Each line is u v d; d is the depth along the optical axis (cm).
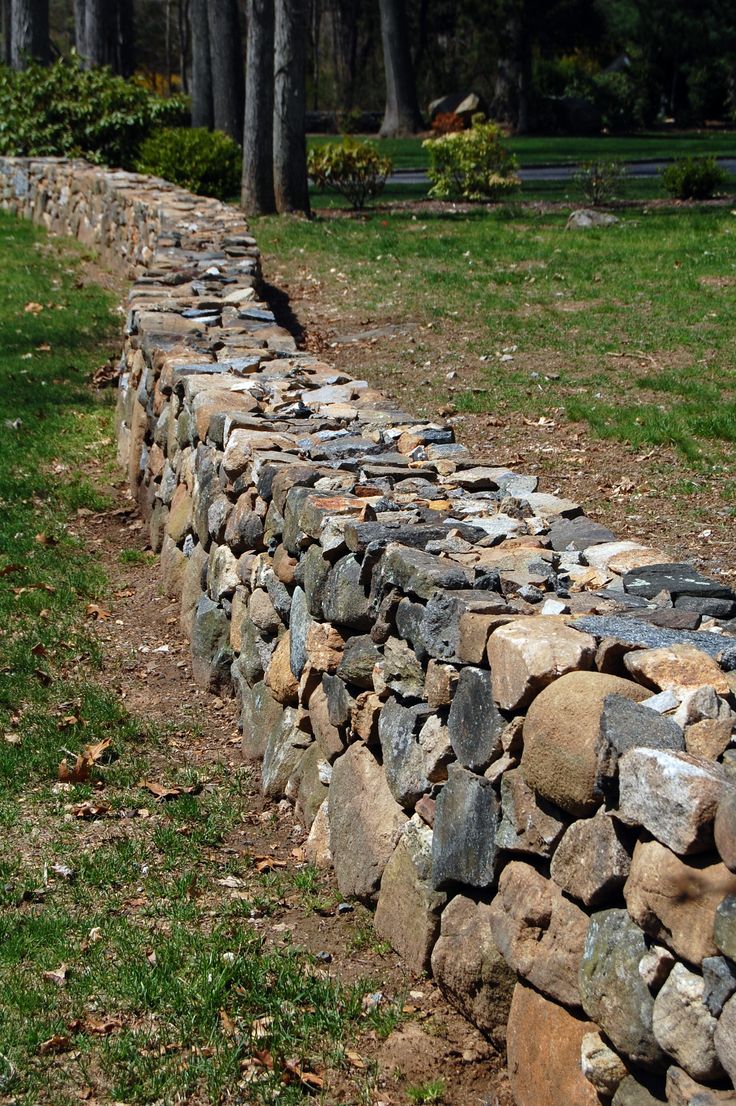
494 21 4469
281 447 543
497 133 2219
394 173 2938
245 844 442
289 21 1897
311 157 2106
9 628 632
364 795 394
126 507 819
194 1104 308
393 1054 322
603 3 5084
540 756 280
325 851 418
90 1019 339
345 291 1334
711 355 1011
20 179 2014
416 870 354
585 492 724
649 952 248
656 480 739
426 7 5325
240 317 917
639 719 261
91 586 693
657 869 242
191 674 590
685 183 2031
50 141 2123
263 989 349
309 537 444
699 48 4756
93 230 1656
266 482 504
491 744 311
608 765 258
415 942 350
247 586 534
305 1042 329
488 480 519
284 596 479
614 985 256
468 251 1534
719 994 226
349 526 409
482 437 836
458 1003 330
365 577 394
